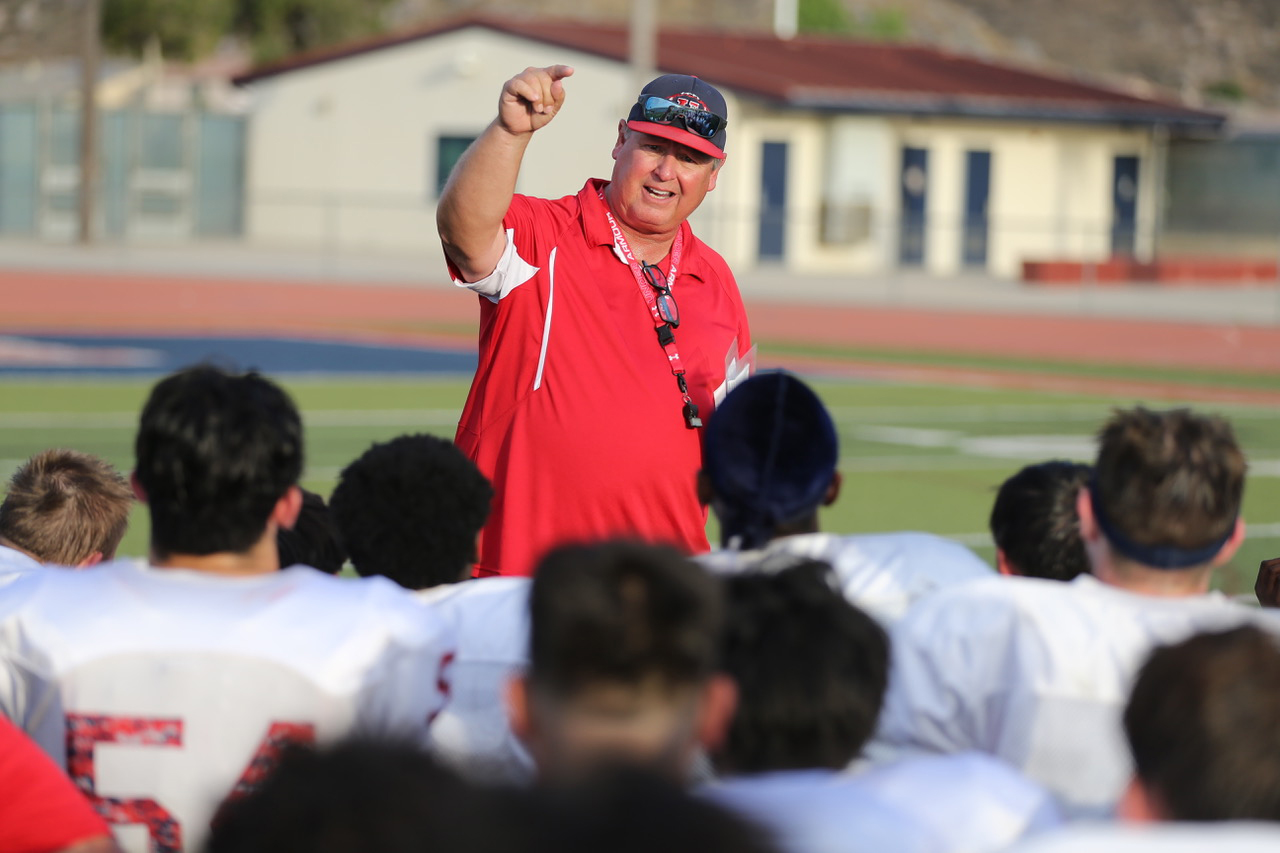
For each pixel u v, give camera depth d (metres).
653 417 14.70
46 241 122.06
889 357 69.31
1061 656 9.88
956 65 138.38
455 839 5.38
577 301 14.85
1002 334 82.00
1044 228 120.00
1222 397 57.72
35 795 8.34
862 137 120.69
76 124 125.81
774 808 6.89
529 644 7.04
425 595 11.26
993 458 42.31
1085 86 135.38
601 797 5.21
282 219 131.88
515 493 14.70
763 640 7.73
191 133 129.38
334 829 5.45
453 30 125.81
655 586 6.80
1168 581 9.95
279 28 188.12
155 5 179.88
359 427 45.22
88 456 13.97
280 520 9.52
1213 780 6.88
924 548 11.45
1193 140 136.00
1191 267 125.25
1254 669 6.97
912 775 8.05
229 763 9.03
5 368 55.81
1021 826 7.90
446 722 10.61
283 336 71.31
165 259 110.12
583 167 119.88
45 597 9.29
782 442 10.52
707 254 15.83
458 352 67.19
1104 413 52.28
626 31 133.25
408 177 128.62
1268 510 35.44
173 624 9.05
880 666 7.91
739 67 121.44
